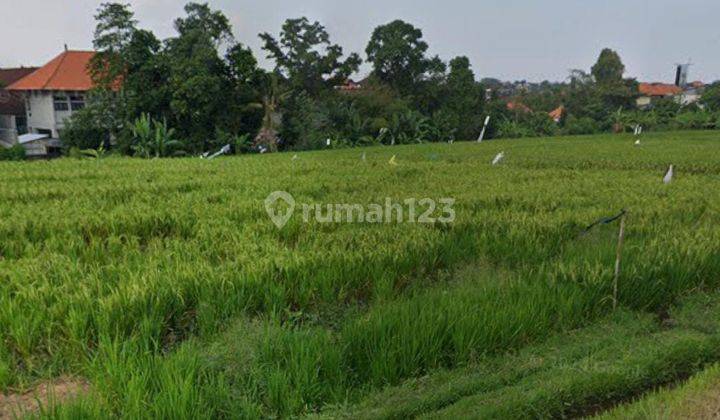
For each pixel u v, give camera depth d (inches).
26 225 309.6
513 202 386.3
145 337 174.2
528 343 191.9
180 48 1494.8
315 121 1792.6
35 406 154.8
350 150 1226.0
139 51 1487.5
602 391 158.6
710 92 2519.7
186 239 308.5
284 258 239.9
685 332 196.4
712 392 153.6
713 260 248.7
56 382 167.6
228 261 240.7
